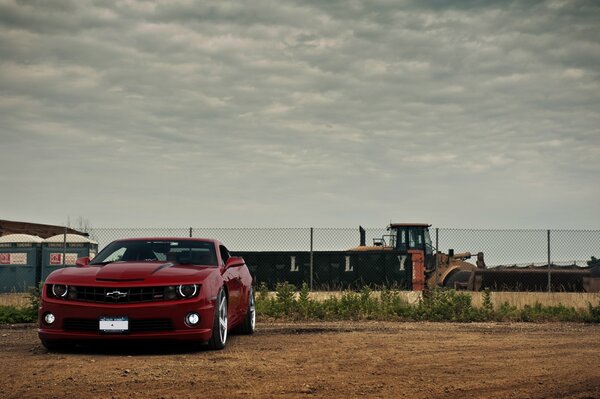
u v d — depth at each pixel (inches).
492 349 337.4
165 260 350.6
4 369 269.4
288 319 533.3
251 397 216.5
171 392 224.1
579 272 892.0
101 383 239.1
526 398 216.7
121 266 327.9
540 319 555.5
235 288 367.9
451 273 1035.3
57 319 308.8
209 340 322.3
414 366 280.5
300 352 321.1
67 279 314.5
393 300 597.6
